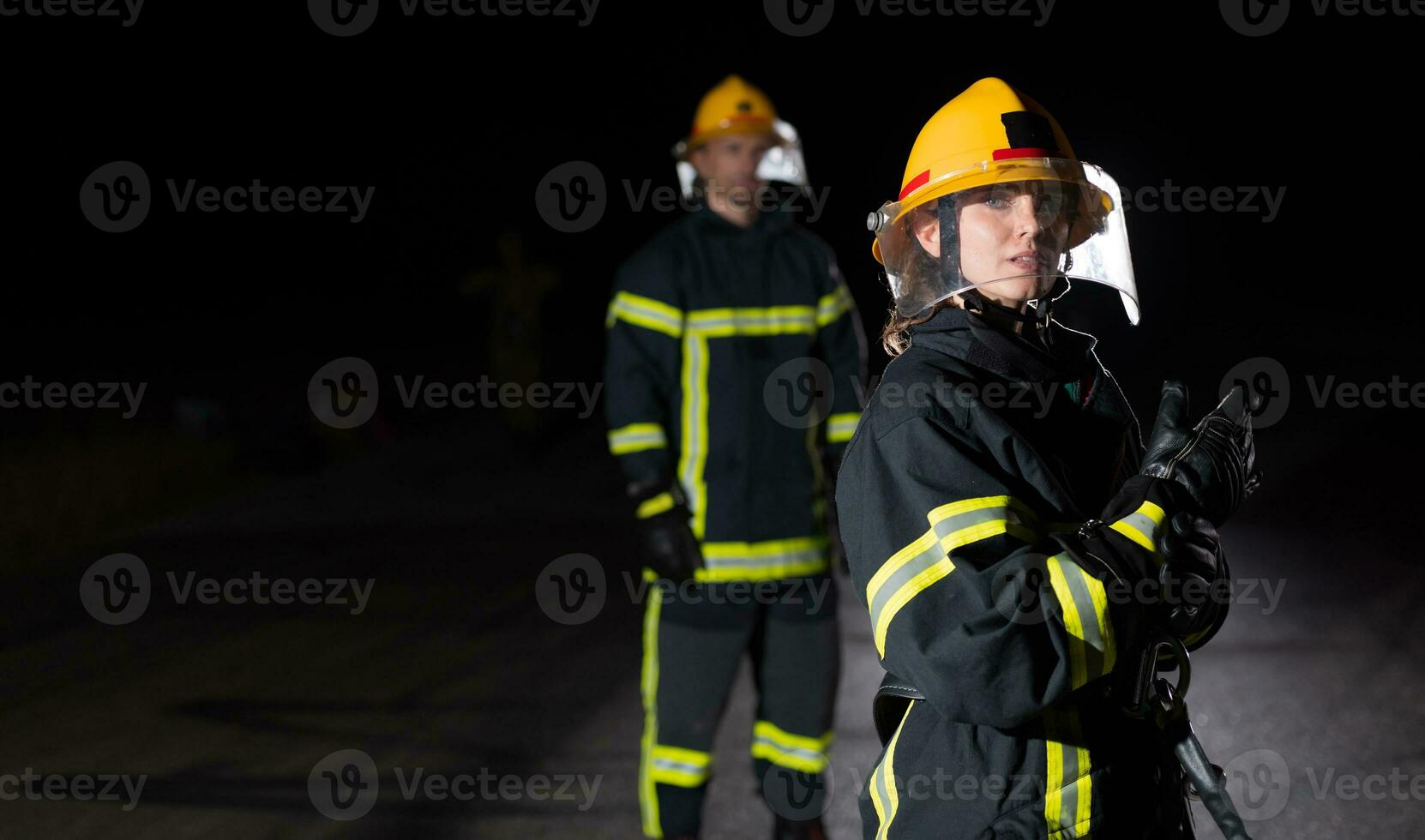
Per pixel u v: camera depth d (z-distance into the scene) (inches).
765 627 133.0
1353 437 388.2
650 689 133.6
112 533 349.7
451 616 252.5
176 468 420.2
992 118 74.3
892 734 74.0
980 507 66.0
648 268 134.0
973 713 64.1
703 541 131.2
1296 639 211.5
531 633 238.5
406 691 207.6
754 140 135.0
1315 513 300.8
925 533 66.6
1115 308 653.3
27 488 383.6
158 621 258.8
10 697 214.7
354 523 347.9
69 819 160.6
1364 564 255.4
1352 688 188.1
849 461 71.8
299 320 894.4
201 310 928.9
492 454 444.1
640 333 132.9
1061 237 73.0
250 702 204.8
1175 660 69.8
